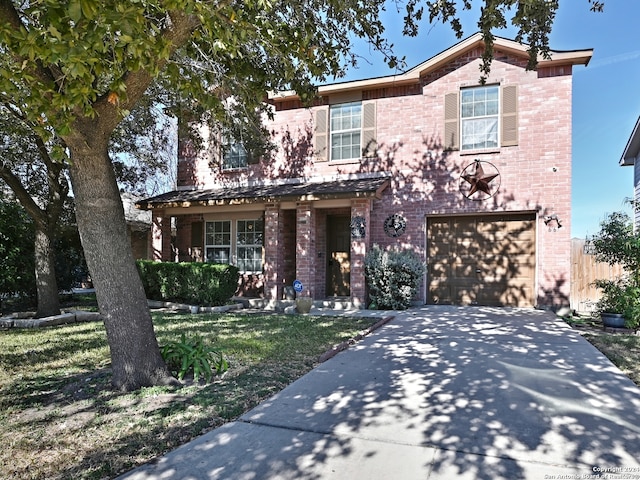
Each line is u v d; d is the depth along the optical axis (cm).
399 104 1120
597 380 443
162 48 306
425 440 302
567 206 963
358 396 395
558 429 321
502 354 557
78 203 410
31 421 335
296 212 1155
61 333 710
